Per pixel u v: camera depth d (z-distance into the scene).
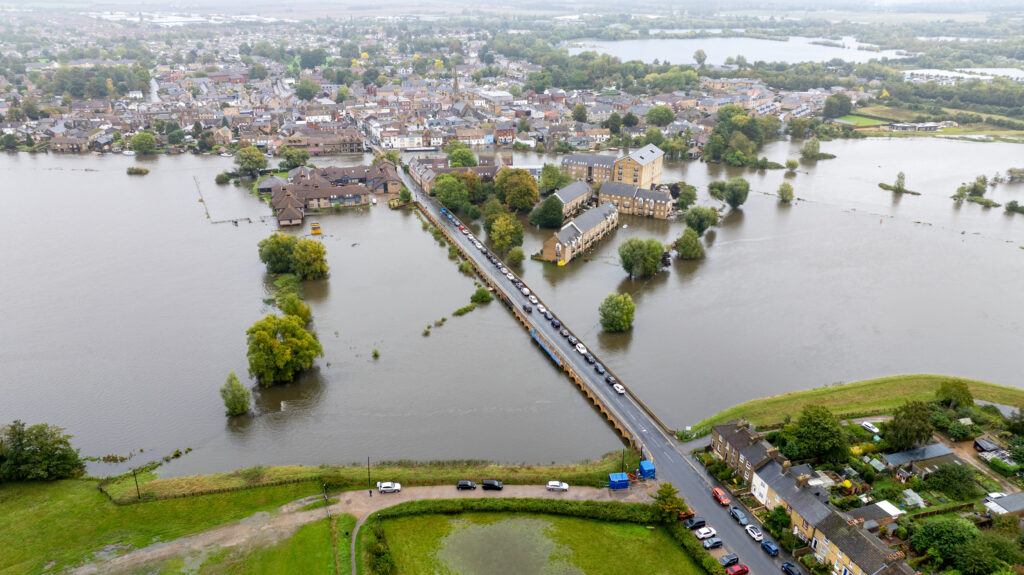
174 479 143.75
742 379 183.88
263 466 149.62
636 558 124.50
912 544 124.50
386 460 151.75
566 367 186.62
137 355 194.12
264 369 176.62
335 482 142.25
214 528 130.12
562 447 156.50
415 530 130.88
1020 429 155.50
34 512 134.25
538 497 139.00
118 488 141.75
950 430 156.88
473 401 174.62
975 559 116.12
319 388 180.00
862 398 171.88
